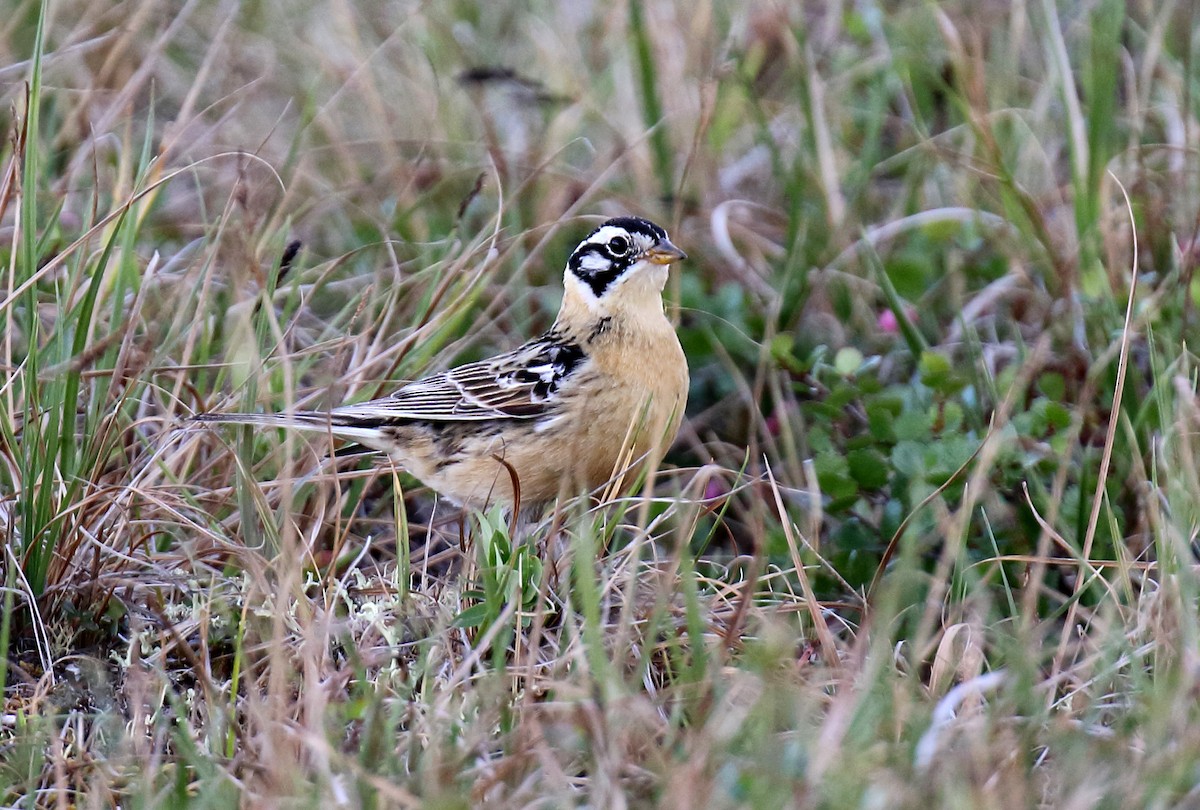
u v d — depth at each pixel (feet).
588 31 55.36
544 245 47.42
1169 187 45.32
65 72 50.90
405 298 42.01
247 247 38.40
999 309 45.14
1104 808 23.44
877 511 38.91
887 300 42.65
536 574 31.91
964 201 47.57
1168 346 37.47
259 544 34.30
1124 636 28.73
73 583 33.01
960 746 25.66
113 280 39.06
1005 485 37.09
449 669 30.22
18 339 40.70
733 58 51.19
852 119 53.16
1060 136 50.06
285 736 25.72
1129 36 51.93
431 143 49.52
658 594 30.42
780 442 43.14
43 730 28.27
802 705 25.61
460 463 37.60
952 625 30.14
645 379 37.35
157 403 38.55
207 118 51.19
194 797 26.11
